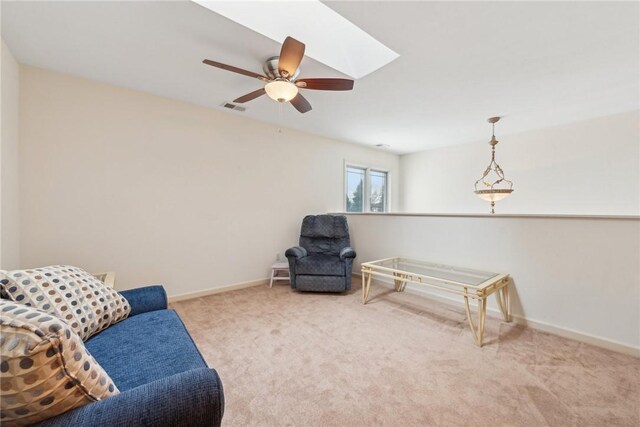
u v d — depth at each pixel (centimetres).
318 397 148
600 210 354
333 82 200
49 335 63
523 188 421
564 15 168
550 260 228
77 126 249
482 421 132
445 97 294
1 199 187
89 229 256
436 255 311
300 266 330
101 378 76
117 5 161
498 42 196
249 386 157
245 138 360
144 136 284
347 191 509
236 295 326
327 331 228
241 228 358
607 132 349
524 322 240
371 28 180
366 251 396
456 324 242
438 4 159
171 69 237
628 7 160
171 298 302
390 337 217
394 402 145
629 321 193
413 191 573
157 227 293
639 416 134
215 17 172
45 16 169
